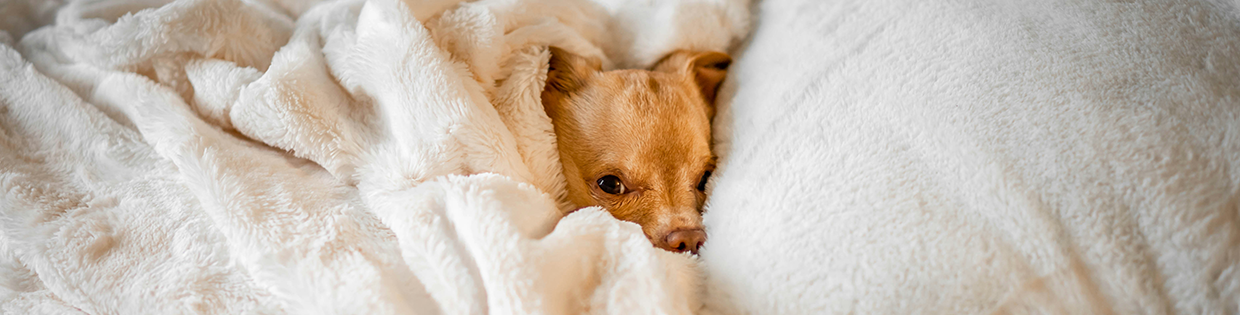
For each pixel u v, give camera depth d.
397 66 0.37
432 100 0.37
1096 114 0.31
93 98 0.40
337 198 0.36
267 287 0.33
